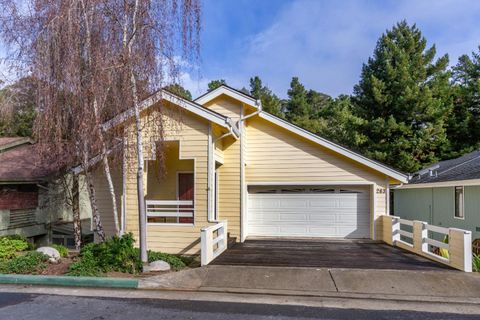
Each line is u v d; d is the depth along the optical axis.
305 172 13.58
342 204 13.73
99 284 7.30
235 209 12.83
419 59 24.05
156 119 8.79
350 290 6.88
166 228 10.61
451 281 7.22
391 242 12.11
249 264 8.66
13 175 14.60
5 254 9.41
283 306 6.07
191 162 12.88
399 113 23.58
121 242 8.77
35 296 6.66
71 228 16.44
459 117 25.78
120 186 11.55
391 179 13.51
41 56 7.91
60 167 10.97
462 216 14.68
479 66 26.67
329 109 36.56
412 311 5.84
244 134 13.45
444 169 18.05
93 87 7.78
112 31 7.88
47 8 7.89
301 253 10.37
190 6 7.95
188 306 6.07
